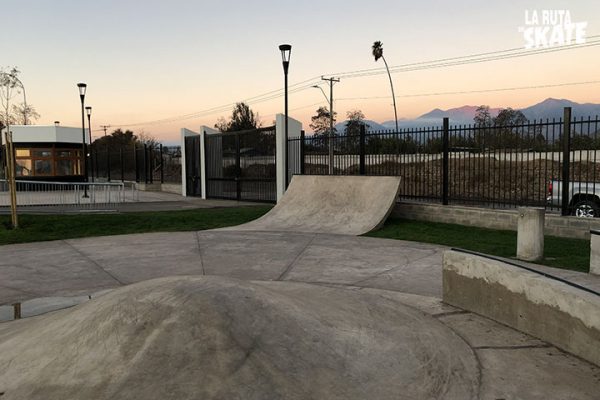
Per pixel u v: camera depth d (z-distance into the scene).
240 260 7.66
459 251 4.88
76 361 2.89
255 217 13.38
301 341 3.16
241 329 3.06
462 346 3.71
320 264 7.28
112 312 3.24
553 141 9.25
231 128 68.94
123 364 2.77
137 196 21.89
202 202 18.89
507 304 4.20
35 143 25.58
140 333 2.99
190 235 10.31
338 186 12.78
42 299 5.64
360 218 11.21
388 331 3.80
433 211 11.41
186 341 2.89
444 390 2.98
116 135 74.75
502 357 3.52
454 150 11.15
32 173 25.58
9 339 3.63
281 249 8.55
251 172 18.78
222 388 2.61
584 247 8.00
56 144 26.16
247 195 19.02
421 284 5.98
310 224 11.51
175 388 2.58
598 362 3.33
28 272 6.99
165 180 31.06
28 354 3.14
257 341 3.01
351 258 7.68
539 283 3.85
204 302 3.21
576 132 9.15
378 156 12.84
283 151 16.67
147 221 12.59
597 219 8.55
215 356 2.81
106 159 37.62
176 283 3.55
